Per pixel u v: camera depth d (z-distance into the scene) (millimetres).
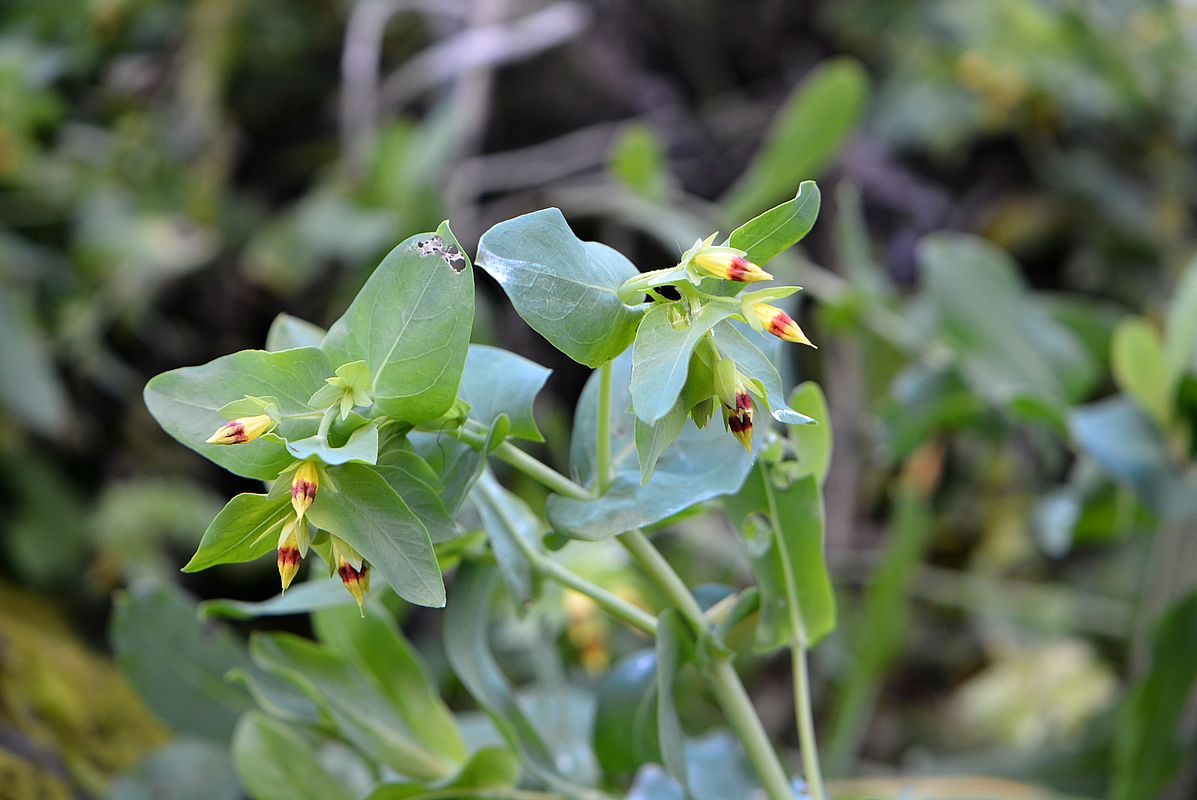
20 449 1389
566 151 1739
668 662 724
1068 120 1675
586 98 1805
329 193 1566
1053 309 1216
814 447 729
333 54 1778
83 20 1628
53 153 1579
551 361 1661
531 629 923
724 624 728
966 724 1538
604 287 679
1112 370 1358
